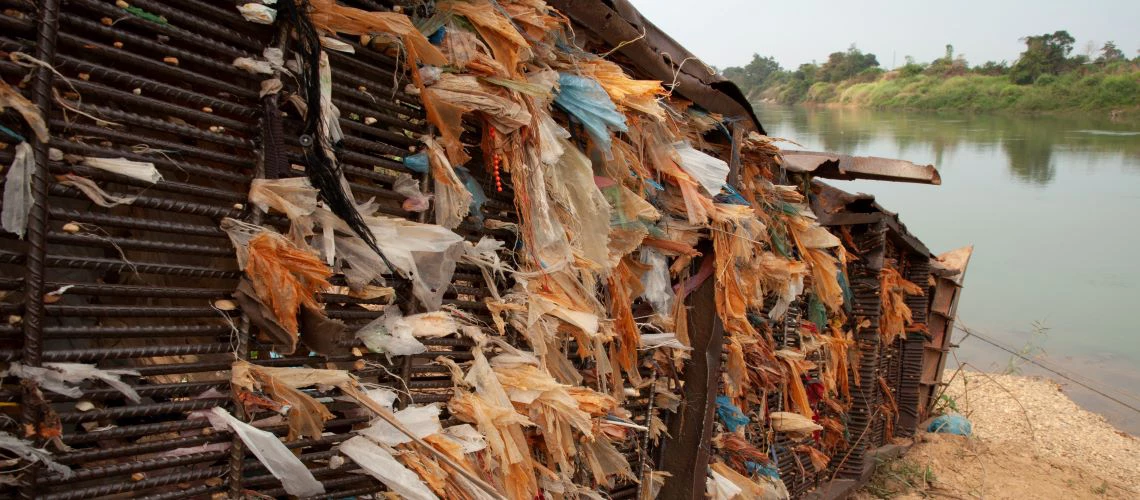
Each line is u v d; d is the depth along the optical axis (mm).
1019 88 61406
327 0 1961
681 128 3973
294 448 1974
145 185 1686
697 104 3939
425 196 2299
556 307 2656
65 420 1599
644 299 3758
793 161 5699
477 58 2400
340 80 2094
